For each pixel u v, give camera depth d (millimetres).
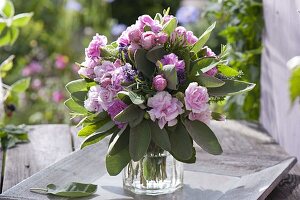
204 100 1036
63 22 3197
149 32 1057
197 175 1232
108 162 1069
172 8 3943
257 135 1545
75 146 1490
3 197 1124
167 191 1138
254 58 1766
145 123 1054
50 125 1677
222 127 1617
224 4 1812
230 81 1079
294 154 1411
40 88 2648
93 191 1138
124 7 3975
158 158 1117
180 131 1068
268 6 1632
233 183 1188
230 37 1796
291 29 1417
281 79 1506
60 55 2895
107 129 1060
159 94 1031
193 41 1098
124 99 1047
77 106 1130
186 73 1063
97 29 3283
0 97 1732
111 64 1076
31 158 1411
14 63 3014
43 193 1138
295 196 1181
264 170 1242
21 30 3076
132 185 1138
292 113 1413
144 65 1059
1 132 1528
